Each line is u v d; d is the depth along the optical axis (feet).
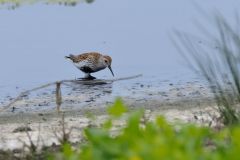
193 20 80.02
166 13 85.66
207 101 47.98
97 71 64.39
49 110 47.32
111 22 83.35
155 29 79.00
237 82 32.48
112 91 54.29
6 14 87.61
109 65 64.49
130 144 14.64
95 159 14.47
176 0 90.79
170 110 45.24
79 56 64.75
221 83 37.50
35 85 57.62
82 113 45.83
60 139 30.89
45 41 75.25
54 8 90.48
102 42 75.15
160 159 13.17
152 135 15.52
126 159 13.52
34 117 44.80
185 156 13.52
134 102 49.52
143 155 13.25
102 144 14.69
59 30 80.02
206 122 35.47
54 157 19.65
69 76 62.85
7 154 30.09
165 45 71.92
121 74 62.59
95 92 53.98
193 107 45.91
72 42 75.10
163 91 53.11
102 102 50.01
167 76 59.11
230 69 32.50
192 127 15.74
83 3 92.58
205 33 61.67
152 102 49.01
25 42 74.54
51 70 64.13
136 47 72.43
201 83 55.11
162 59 66.54
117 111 16.24
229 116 31.83
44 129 39.04
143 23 82.07
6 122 43.29
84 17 85.76
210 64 34.22
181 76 58.49
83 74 64.49
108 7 90.53
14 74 61.77
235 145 14.75
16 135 37.14
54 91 54.70
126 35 77.51
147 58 67.77
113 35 77.71
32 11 89.04
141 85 56.24
